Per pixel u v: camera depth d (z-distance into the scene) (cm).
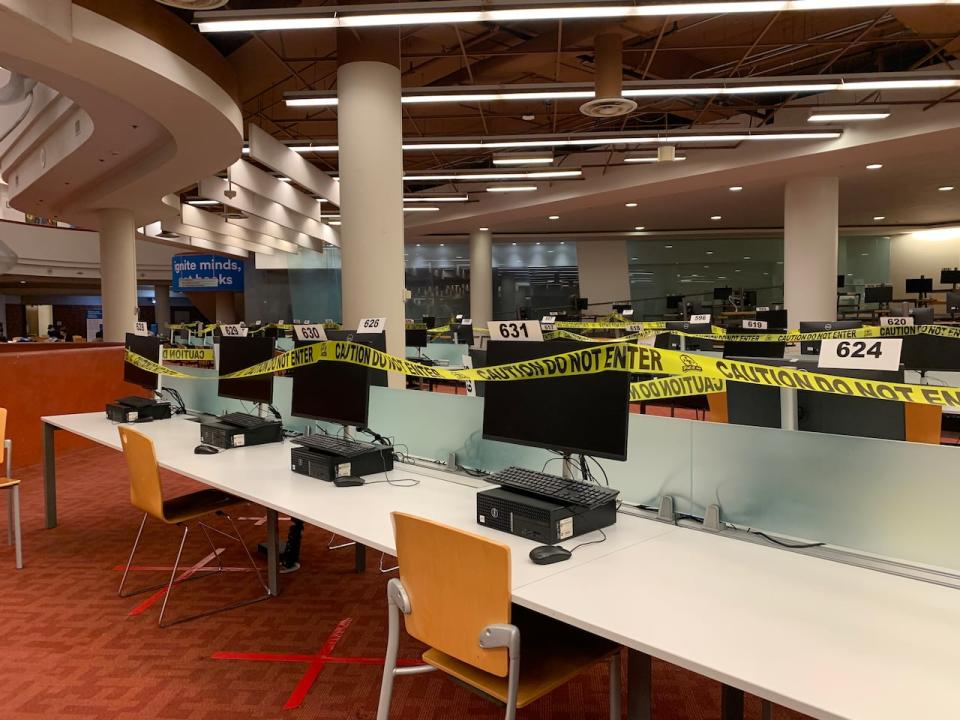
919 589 168
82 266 1966
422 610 175
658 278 1856
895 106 821
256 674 261
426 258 1934
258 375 370
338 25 497
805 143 910
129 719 231
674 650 139
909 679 128
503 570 154
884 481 183
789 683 126
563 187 1202
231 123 714
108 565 380
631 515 231
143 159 927
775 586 172
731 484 213
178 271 2188
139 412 437
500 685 168
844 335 632
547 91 671
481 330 1166
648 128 1045
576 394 224
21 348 1078
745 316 1508
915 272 1750
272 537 334
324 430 367
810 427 233
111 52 524
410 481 285
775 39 760
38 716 233
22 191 1102
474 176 1048
